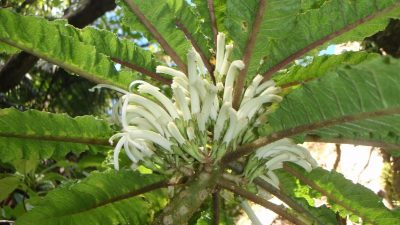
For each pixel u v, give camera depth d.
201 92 0.39
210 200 0.50
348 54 0.41
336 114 0.31
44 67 1.28
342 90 0.28
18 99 1.22
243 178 0.38
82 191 0.37
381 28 0.37
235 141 0.38
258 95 0.41
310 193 0.46
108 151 0.49
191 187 0.36
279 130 0.35
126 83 0.42
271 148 0.39
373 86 0.26
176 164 0.38
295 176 0.45
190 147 0.37
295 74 0.43
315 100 0.31
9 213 0.64
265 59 0.42
